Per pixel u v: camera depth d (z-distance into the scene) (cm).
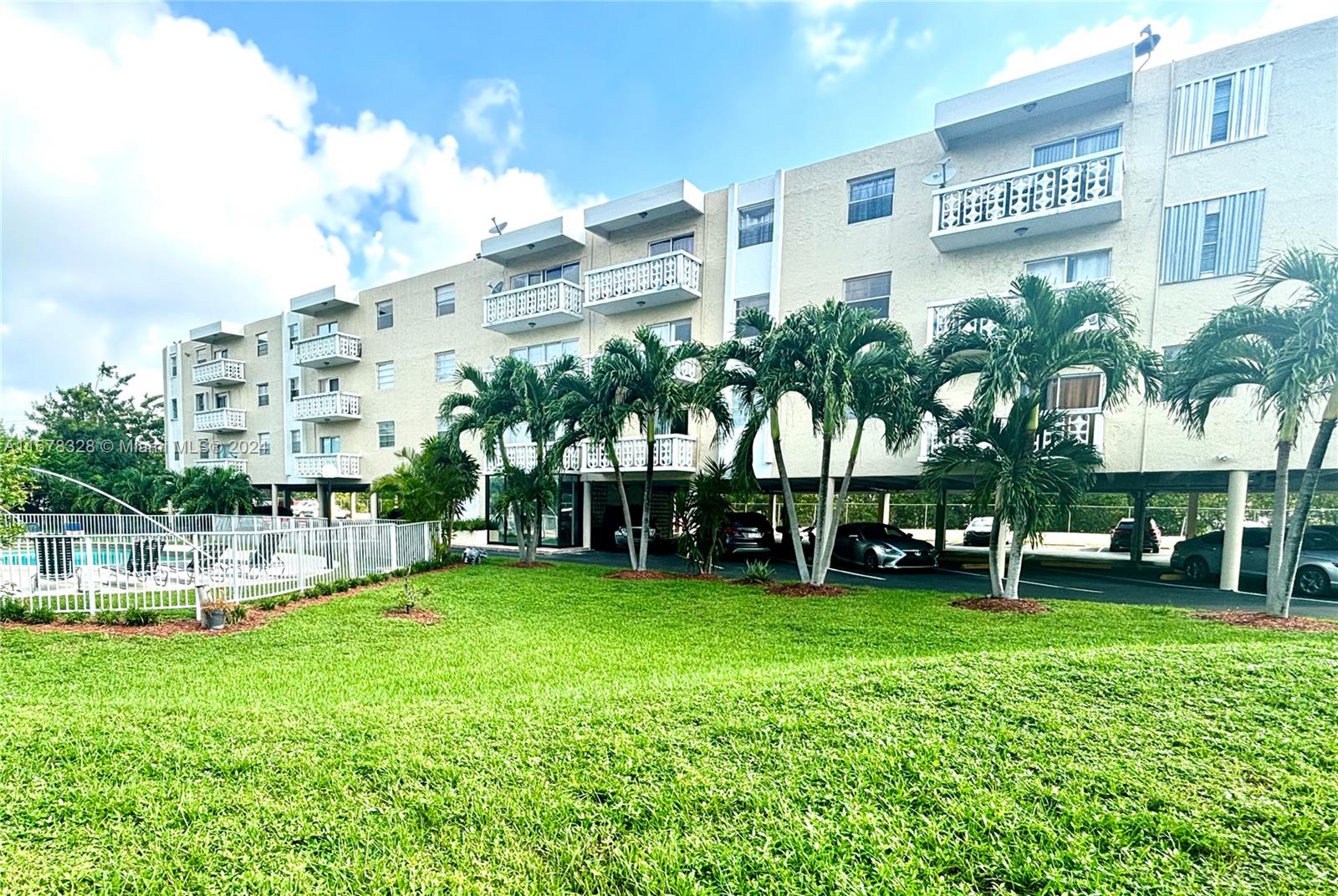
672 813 263
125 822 266
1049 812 257
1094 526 2911
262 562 942
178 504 2289
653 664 612
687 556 1249
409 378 2353
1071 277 1186
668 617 838
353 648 680
